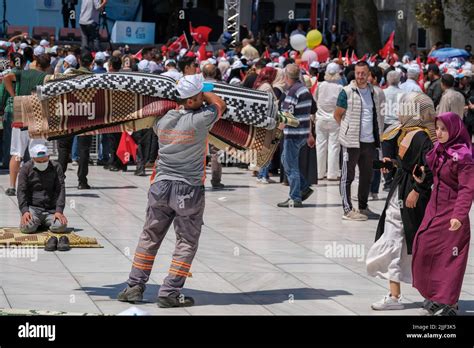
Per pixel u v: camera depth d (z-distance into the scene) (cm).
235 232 1440
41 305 980
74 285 1072
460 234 962
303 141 1680
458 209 944
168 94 1032
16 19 3675
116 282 1092
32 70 1706
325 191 1912
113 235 1370
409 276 1017
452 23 4659
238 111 1058
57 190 1344
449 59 3350
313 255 1288
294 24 4088
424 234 972
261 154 1084
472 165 946
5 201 1641
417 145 990
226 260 1238
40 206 1340
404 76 2338
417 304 1036
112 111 1042
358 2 4028
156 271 1160
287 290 1088
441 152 965
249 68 2261
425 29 4606
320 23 3956
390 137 1027
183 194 995
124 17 3797
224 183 1992
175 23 3731
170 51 2498
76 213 1549
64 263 1178
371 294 1077
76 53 2397
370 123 1574
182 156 995
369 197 1831
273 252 1298
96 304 994
